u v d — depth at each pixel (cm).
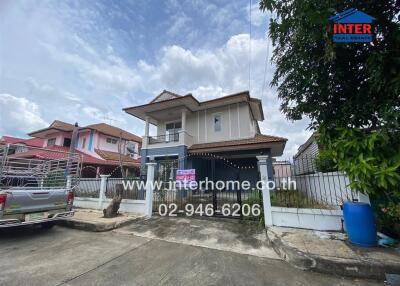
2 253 382
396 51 283
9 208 429
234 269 313
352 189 337
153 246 416
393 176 288
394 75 283
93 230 532
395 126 285
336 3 294
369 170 304
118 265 328
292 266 322
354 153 333
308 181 609
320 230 441
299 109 429
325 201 514
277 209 486
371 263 283
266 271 306
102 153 1720
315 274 297
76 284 272
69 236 492
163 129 1478
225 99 1226
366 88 340
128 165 1692
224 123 1299
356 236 343
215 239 446
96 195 808
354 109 355
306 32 336
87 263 336
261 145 1036
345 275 288
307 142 1066
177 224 569
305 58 373
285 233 427
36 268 318
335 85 378
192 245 418
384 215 371
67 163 659
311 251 330
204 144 1276
